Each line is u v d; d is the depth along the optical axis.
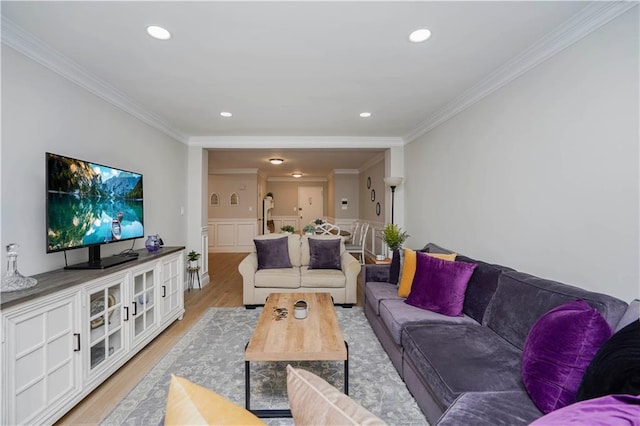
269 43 1.96
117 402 1.83
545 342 1.19
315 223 5.95
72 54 2.06
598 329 1.09
